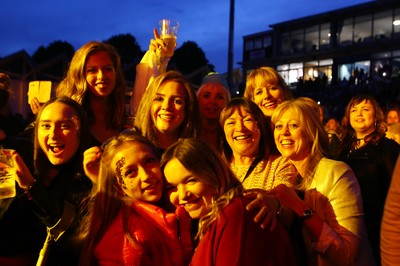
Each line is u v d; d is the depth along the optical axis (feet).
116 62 9.91
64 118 6.70
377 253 9.61
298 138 7.36
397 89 69.56
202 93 10.79
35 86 9.53
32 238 6.35
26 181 5.92
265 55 109.91
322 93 86.43
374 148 10.56
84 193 6.83
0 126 9.89
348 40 94.07
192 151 5.87
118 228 5.66
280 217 6.24
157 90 8.53
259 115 8.23
